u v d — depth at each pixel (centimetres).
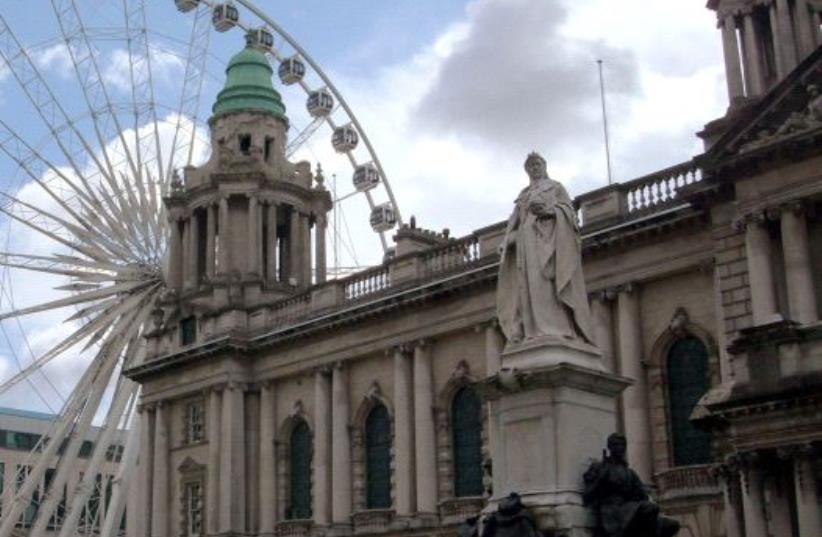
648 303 5169
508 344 2227
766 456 3650
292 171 7862
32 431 14875
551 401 2088
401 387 6106
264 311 7006
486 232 5919
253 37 8150
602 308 5259
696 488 4741
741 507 3956
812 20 5191
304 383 6719
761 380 3678
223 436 6819
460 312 5872
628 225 5131
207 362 7038
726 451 4038
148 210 7869
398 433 6059
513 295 2253
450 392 5919
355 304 6500
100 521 10588
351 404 6419
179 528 6994
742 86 5159
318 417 6506
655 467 4988
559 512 1978
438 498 5847
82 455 10700
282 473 6706
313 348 6625
